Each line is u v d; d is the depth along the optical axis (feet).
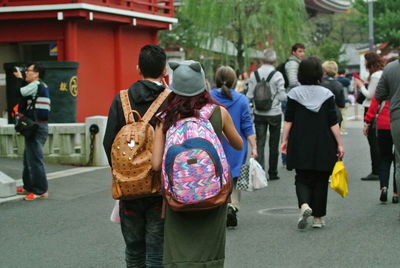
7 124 60.85
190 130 16.85
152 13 84.23
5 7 72.18
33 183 38.34
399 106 30.50
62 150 52.65
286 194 39.22
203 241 17.17
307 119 29.04
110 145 18.97
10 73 61.98
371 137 43.47
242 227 30.40
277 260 24.70
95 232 30.09
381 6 206.90
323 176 29.55
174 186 16.48
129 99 18.83
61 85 61.87
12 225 31.76
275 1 121.90
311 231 29.35
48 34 73.97
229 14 121.70
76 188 41.96
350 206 34.96
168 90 18.93
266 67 44.34
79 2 70.33
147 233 18.71
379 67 40.32
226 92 29.58
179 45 135.44
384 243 26.96
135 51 85.20
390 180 43.86
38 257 25.96
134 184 17.92
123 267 24.35
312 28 140.56
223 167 16.80
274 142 44.78
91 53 77.10
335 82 42.78
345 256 25.11
